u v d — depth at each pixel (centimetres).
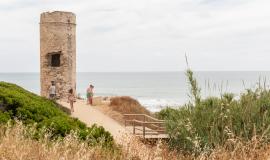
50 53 3275
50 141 1049
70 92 2595
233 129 934
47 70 3294
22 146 775
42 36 3316
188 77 1041
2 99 1411
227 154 773
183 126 970
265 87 1048
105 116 2591
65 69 3288
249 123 939
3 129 1017
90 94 3166
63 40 3275
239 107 994
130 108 2923
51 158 725
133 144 835
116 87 16162
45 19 3278
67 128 1262
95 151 826
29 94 2005
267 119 940
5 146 762
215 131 940
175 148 926
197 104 1023
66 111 2384
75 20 3400
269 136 888
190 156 862
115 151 834
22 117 1359
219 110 999
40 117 1413
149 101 8488
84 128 1416
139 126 2252
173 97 10225
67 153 735
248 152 788
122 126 2198
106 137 1261
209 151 848
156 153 759
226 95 1032
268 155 742
